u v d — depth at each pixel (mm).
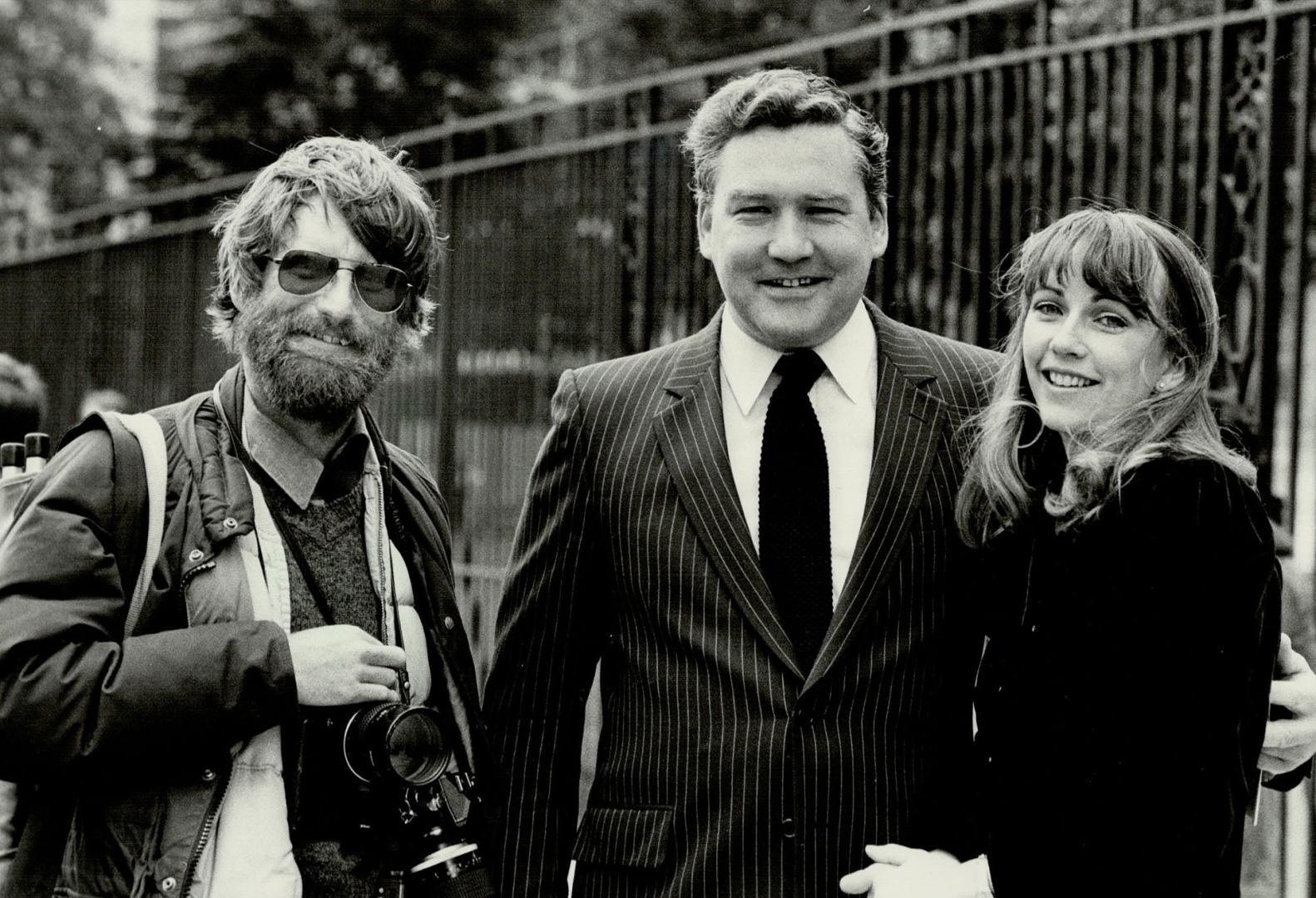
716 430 2494
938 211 4508
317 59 16453
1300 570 4359
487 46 16906
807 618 2402
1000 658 2238
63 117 18812
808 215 2395
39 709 2070
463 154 6766
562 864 2596
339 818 2281
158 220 9930
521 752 2572
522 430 6168
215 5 17062
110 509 2211
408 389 6820
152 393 8820
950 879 2182
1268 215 3770
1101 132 4145
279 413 2389
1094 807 2041
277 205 2359
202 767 2176
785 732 2326
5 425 3734
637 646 2496
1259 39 3863
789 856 2312
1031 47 4645
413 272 2475
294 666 2180
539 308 6098
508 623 2611
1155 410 2111
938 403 2500
